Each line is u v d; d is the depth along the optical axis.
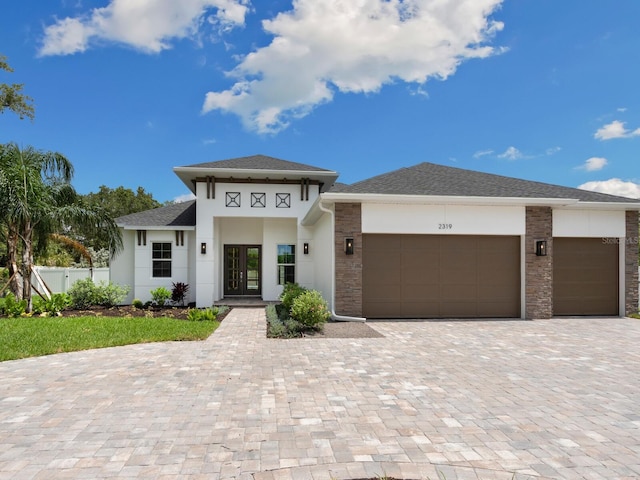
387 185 11.91
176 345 7.80
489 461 3.30
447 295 11.45
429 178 12.91
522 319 11.41
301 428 3.96
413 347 7.72
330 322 10.50
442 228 11.28
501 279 11.62
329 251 11.74
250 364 6.41
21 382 5.39
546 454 3.44
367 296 11.26
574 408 4.55
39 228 12.31
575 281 12.18
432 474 3.07
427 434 3.82
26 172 11.35
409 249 11.40
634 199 12.36
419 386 5.32
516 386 5.34
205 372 5.93
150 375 5.76
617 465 3.26
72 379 5.54
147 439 3.70
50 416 4.23
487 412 4.41
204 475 3.07
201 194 14.92
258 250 17.88
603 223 12.12
